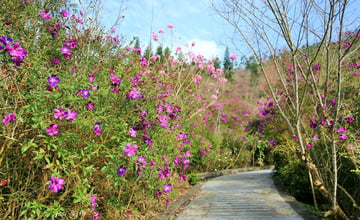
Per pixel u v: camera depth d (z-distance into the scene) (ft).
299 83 18.02
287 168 19.30
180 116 16.34
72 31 12.42
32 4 10.53
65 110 7.67
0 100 7.84
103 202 11.09
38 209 7.22
